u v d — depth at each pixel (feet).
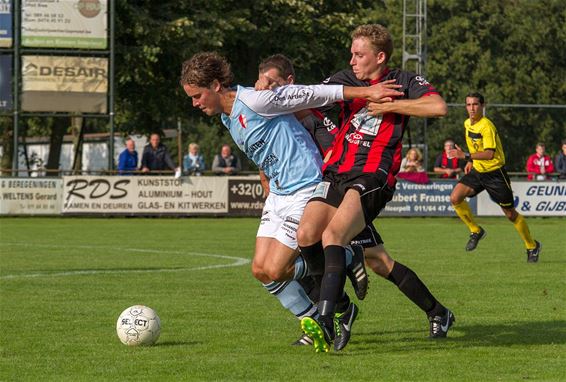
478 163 93.50
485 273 83.87
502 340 48.73
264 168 47.44
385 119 44.57
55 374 40.19
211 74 45.09
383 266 48.65
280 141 46.37
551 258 99.19
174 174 177.47
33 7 181.98
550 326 53.52
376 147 44.52
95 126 423.23
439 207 178.09
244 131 45.96
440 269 87.51
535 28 434.71
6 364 42.47
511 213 93.61
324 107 47.78
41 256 100.78
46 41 182.39
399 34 428.15
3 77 183.21
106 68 184.75
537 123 420.77
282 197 47.26
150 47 222.07
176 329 52.70
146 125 266.98
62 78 183.83
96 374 40.14
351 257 44.57
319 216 44.45
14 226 153.48
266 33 244.63
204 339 49.37
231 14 231.91
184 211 174.50
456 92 438.40
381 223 163.63
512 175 197.57
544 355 44.37
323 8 253.03
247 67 256.52
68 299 65.87
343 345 44.73
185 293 69.46
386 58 45.11
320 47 247.09
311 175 46.78
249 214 175.63
